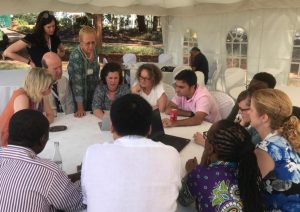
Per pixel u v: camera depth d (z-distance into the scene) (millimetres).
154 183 1155
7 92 3564
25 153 1237
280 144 1400
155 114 2174
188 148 2004
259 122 1495
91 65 3010
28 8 4930
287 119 1444
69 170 1702
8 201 1172
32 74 1950
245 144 1315
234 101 3029
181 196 1436
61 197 1251
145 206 1140
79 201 1306
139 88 2980
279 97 1450
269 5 4648
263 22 4949
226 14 5730
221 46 5984
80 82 2955
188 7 6355
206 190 1302
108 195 1138
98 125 2500
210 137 1371
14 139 1264
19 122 1255
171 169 1188
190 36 6918
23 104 1891
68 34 11156
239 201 1257
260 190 1324
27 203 1177
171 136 2201
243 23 5363
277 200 1387
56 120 2639
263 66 5070
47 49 3365
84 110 2988
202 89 2791
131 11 6352
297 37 4453
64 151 1963
